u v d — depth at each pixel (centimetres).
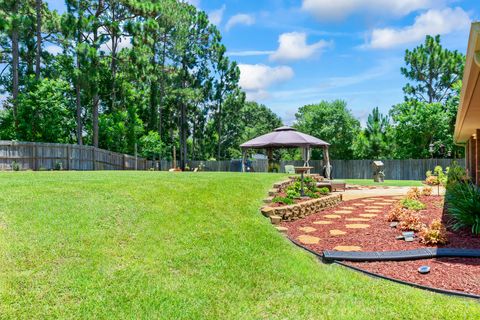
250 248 506
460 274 421
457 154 2833
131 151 2917
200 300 363
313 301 370
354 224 728
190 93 3578
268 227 621
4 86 2942
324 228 692
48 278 359
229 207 682
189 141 4691
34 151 1956
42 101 2194
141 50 2617
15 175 844
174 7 3416
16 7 2305
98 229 477
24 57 2786
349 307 354
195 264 436
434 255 488
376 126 2855
